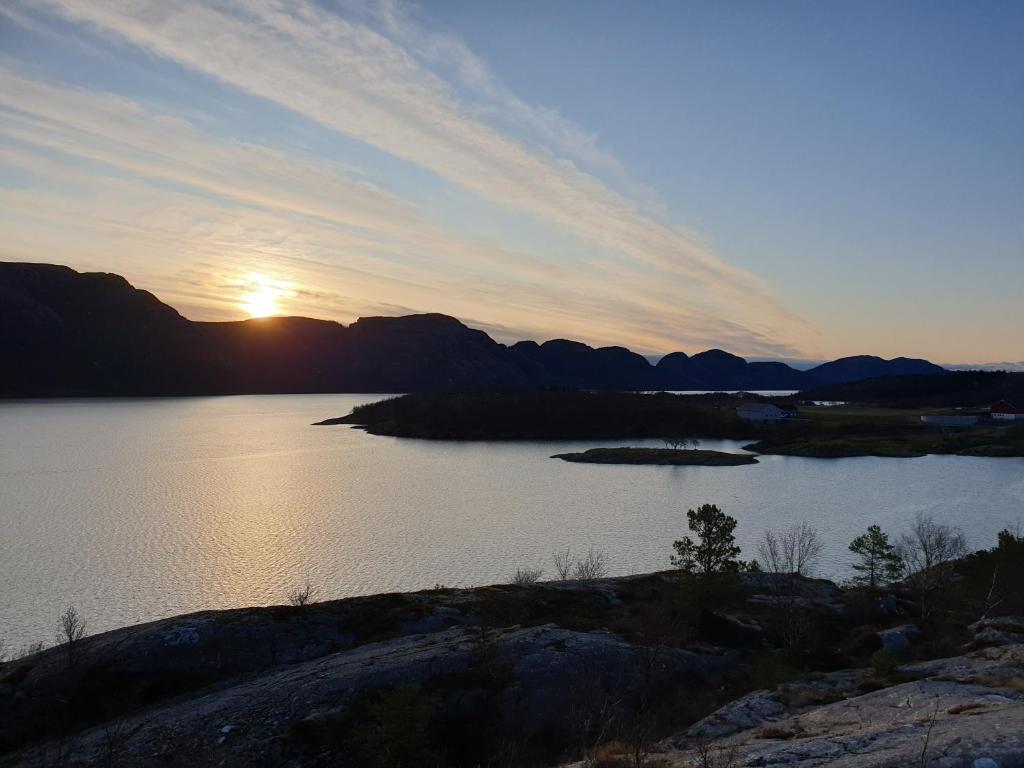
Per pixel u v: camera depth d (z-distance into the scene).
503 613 52.78
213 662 44.31
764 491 143.00
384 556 90.69
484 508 124.69
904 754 20.09
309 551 92.75
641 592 61.12
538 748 34.19
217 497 134.12
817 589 66.31
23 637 61.25
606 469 180.25
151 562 86.12
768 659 44.38
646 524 111.38
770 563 86.38
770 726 30.77
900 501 129.50
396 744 29.98
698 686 40.94
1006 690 29.98
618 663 41.50
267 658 45.41
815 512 119.81
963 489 143.00
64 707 40.19
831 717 29.98
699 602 52.94
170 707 38.97
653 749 29.52
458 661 39.94
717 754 25.98
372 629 49.72
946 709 27.66
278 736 33.56
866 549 67.50
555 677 39.41
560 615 54.09
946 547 81.19
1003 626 46.09
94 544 95.00
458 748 33.94
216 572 82.06
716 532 55.62
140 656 43.72
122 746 33.81
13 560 86.38
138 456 198.75
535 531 106.12
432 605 53.75
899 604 56.59
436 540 99.88
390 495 138.62
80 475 160.38
